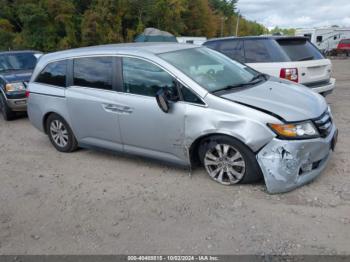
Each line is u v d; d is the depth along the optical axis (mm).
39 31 44250
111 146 4906
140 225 3426
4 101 8172
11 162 5453
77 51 5219
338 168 4301
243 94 3986
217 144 3953
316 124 3732
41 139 6613
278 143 3572
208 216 3477
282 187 3674
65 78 5281
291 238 3051
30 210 3902
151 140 4395
